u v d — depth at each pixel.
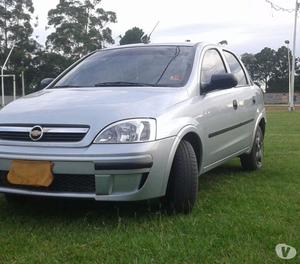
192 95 5.05
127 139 4.14
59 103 4.57
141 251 3.70
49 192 4.20
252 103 6.84
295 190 5.81
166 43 5.95
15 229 4.30
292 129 16.03
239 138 6.32
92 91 4.95
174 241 3.90
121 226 4.29
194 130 4.82
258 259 3.54
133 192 4.16
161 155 4.28
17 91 71.69
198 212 4.73
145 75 5.32
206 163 5.29
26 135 4.30
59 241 3.96
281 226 4.29
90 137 4.14
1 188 4.38
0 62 69.50
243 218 4.54
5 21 69.69
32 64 71.25
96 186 4.11
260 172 7.11
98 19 70.69
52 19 70.56
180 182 4.55
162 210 4.65
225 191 5.75
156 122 4.33
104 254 3.66
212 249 3.74
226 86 5.23
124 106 4.37
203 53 5.77
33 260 3.56
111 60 5.78
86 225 4.38
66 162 4.11
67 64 69.31
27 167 4.21
